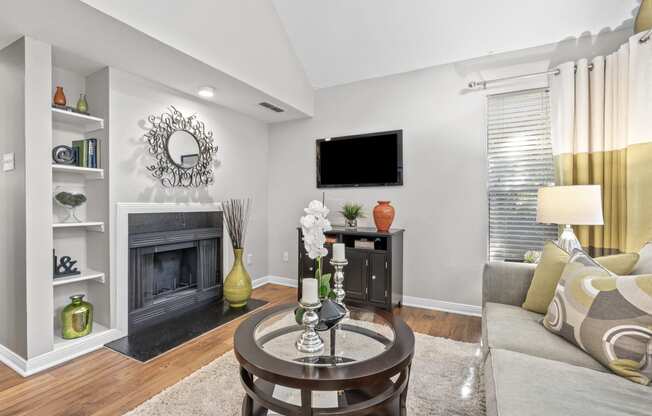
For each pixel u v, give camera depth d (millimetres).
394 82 3438
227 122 3639
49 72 2139
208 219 3357
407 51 3189
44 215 2107
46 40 2107
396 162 3391
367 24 3092
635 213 2207
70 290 2561
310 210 1597
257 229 4098
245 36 2871
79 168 2354
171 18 2215
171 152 3004
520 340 1443
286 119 4070
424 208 3279
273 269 4262
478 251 3045
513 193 2930
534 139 2840
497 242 3002
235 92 3113
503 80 2918
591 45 2607
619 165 2352
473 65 3055
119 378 1953
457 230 3133
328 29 3256
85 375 1985
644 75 2172
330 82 3777
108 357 2213
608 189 2414
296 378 1103
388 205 3172
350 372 1136
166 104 2959
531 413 944
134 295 2650
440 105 3203
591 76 2488
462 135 3105
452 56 3092
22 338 2051
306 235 1580
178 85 2930
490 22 2758
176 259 3150
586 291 1382
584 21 2555
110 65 2492
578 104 2498
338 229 3305
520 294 1972
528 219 2875
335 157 3766
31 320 2033
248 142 3943
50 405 1690
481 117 3023
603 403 985
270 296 3645
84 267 2650
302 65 3693
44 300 2092
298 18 3260
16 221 2092
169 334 2594
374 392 1391
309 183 3984
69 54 2309
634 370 1151
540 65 2795
